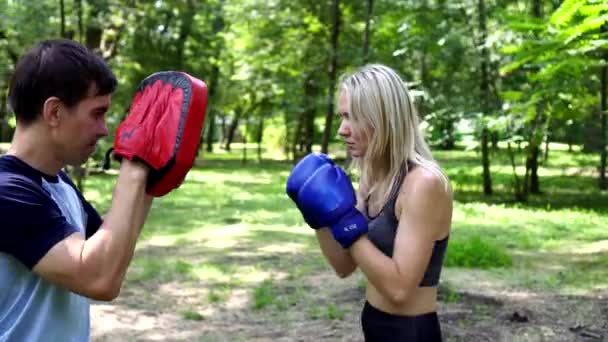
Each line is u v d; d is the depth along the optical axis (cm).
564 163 2166
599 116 1477
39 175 147
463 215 1103
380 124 207
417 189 202
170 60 1966
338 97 221
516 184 1392
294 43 1939
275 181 1762
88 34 1524
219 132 4478
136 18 1689
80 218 162
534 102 771
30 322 144
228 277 650
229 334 480
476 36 1385
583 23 496
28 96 143
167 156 145
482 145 1483
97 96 146
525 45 550
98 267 137
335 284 612
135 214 143
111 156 155
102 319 512
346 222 199
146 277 646
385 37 1586
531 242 833
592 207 1250
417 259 199
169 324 504
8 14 1100
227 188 1555
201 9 2103
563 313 508
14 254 139
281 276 652
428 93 1368
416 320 213
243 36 2062
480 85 1435
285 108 2020
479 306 529
